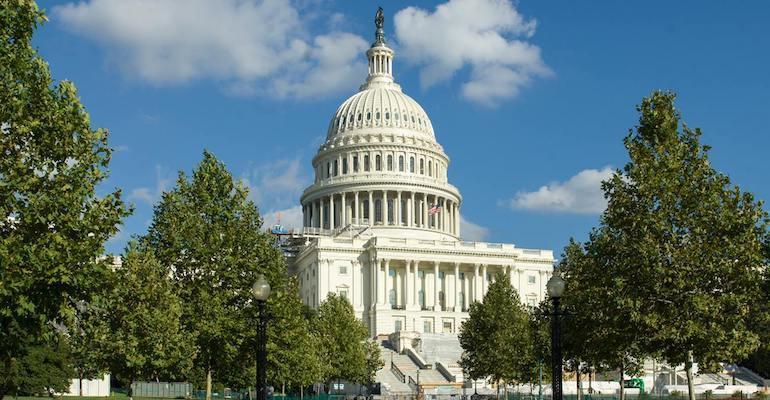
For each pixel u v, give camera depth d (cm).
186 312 5266
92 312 3850
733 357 4400
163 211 5469
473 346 9631
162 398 9500
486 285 18788
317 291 18125
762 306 4653
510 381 10025
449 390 12406
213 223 5388
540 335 8162
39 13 3544
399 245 18238
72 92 3566
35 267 3241
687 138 4522
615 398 9275
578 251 6750
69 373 8456
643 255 4288
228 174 5491
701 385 10981
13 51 3491
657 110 4556
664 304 4391
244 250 5428
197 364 6097
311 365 9575
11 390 7788
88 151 3525
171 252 5303
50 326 3544
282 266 5719
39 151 3478
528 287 19188
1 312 3212
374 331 17650
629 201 4447
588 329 5000
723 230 4325
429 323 18112
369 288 18300
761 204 4331
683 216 4331
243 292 5344
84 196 3472
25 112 3403
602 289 4512
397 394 11719
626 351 5491
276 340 5588
